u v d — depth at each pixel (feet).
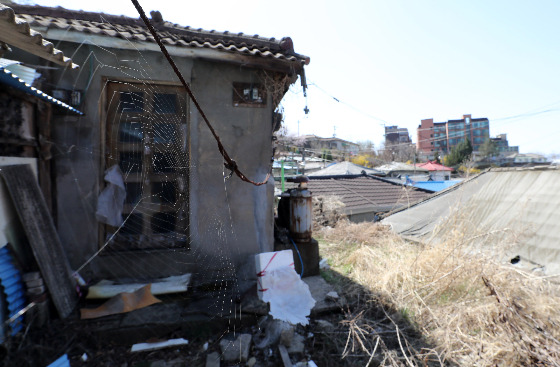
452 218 20.35
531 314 10.52
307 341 10.11
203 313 10.27
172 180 12.87
